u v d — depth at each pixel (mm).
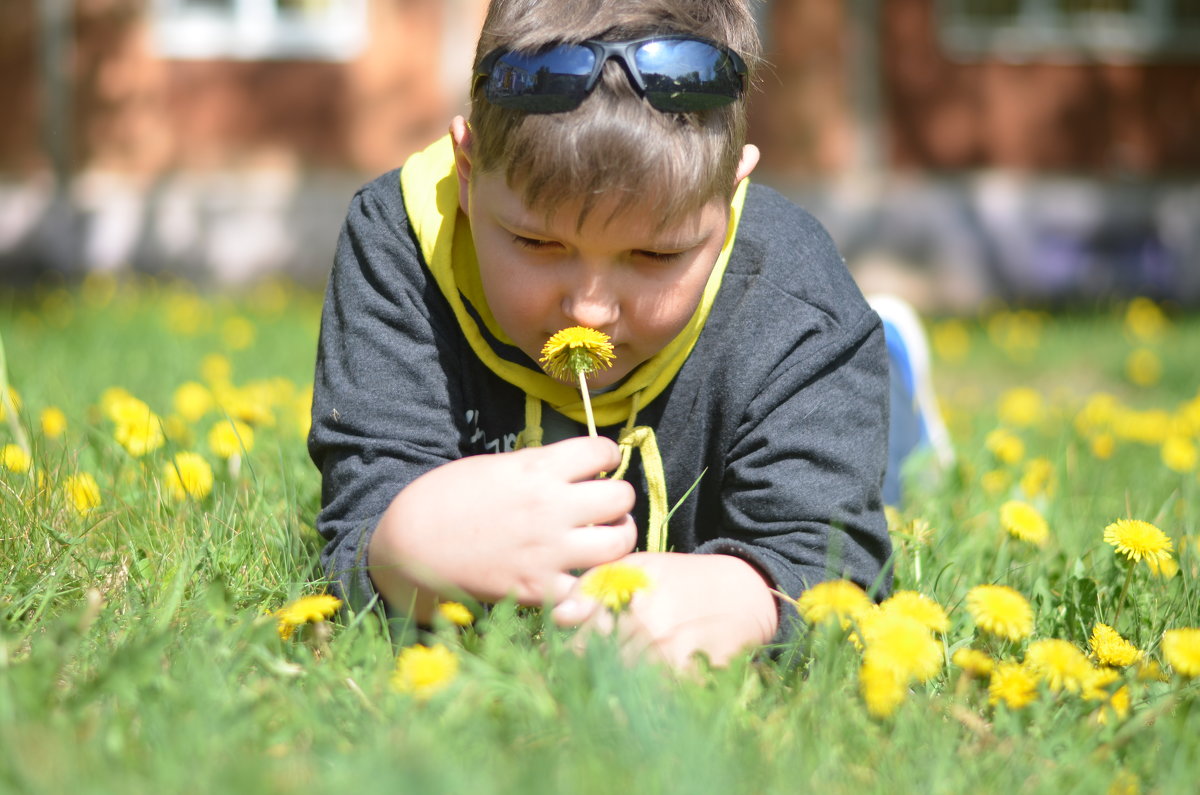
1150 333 8836
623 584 1479
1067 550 2377
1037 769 1345
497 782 1141
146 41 12414
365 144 12617
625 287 1622
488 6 1760
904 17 12672
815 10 12617
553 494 1580
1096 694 1507
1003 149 12891
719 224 1664
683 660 1551
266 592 1841
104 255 12500
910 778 1273
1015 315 11172
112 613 1671
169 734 1242
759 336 1910
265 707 1356
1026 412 4555
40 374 4020
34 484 2115
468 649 1569
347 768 1165
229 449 2471
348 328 1917
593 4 1638
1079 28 12805
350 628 1578
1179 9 12906
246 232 12570
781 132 12711
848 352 1932
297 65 12508
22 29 12305
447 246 1870
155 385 4301
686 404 1932
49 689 1336
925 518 2518
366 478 1787
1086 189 12969
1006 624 1566
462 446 1913
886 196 12844
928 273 12906
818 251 2041
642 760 1226
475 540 1575
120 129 12477
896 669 1425
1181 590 2047
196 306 8508
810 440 1840
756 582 1681
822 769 1266
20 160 12445
